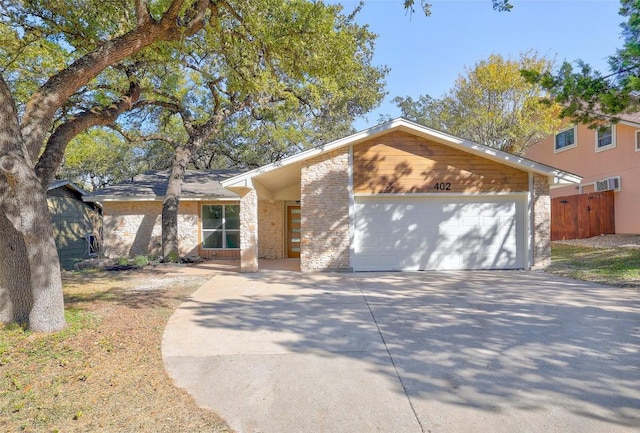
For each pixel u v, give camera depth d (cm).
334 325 576
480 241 1143
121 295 802
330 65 938
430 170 1127
